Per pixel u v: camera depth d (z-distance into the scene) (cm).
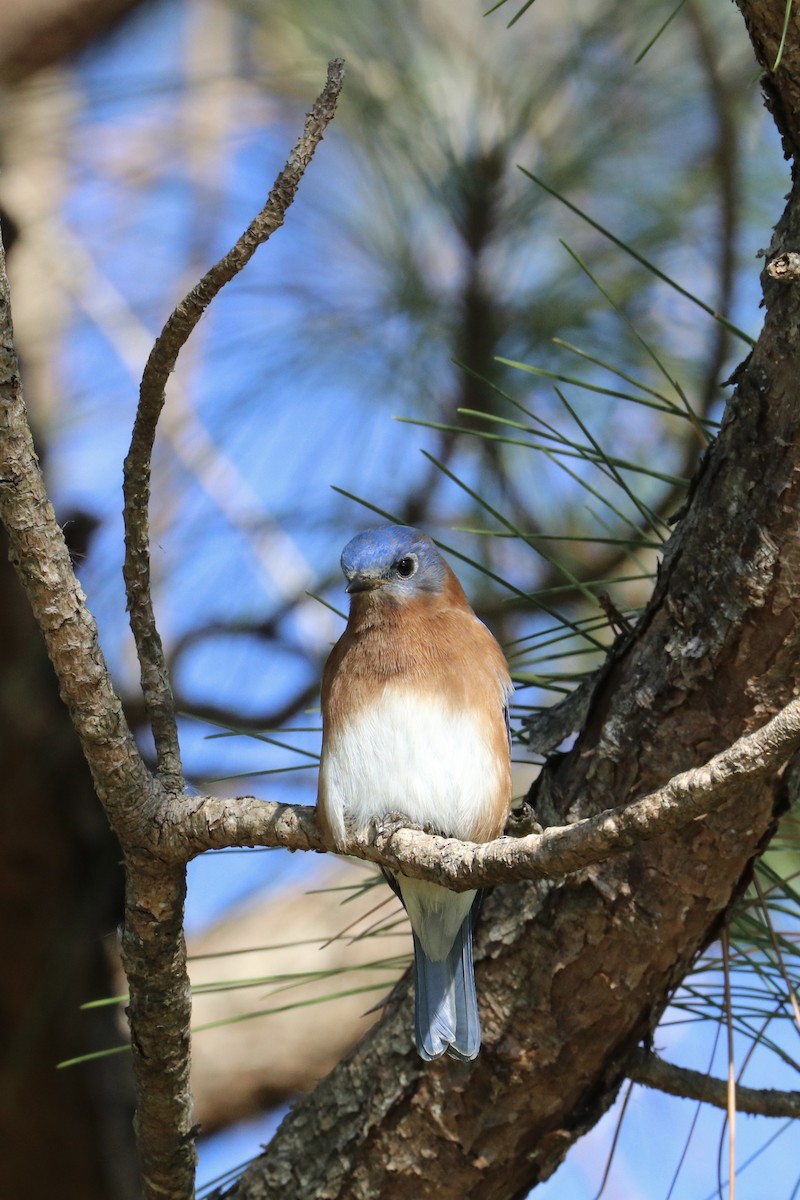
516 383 1128
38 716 1114
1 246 616
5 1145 1107
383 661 891
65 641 650
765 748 544
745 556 718
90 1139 1112
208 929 1450
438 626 902
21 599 1116
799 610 712
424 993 802
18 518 634
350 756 877
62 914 1123
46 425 1220
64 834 1123
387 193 1153
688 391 1109
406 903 809
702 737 751
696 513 749
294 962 1366
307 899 1434
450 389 1155
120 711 672
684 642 746
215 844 683
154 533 1190
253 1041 1327
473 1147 808
